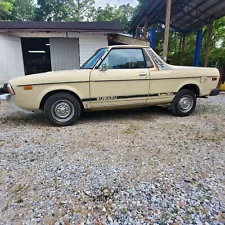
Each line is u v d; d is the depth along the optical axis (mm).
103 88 4031
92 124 4184
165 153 2865
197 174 2330
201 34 13406
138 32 16969
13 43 8266
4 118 4652
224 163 2596
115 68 4105
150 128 3932
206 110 5484
